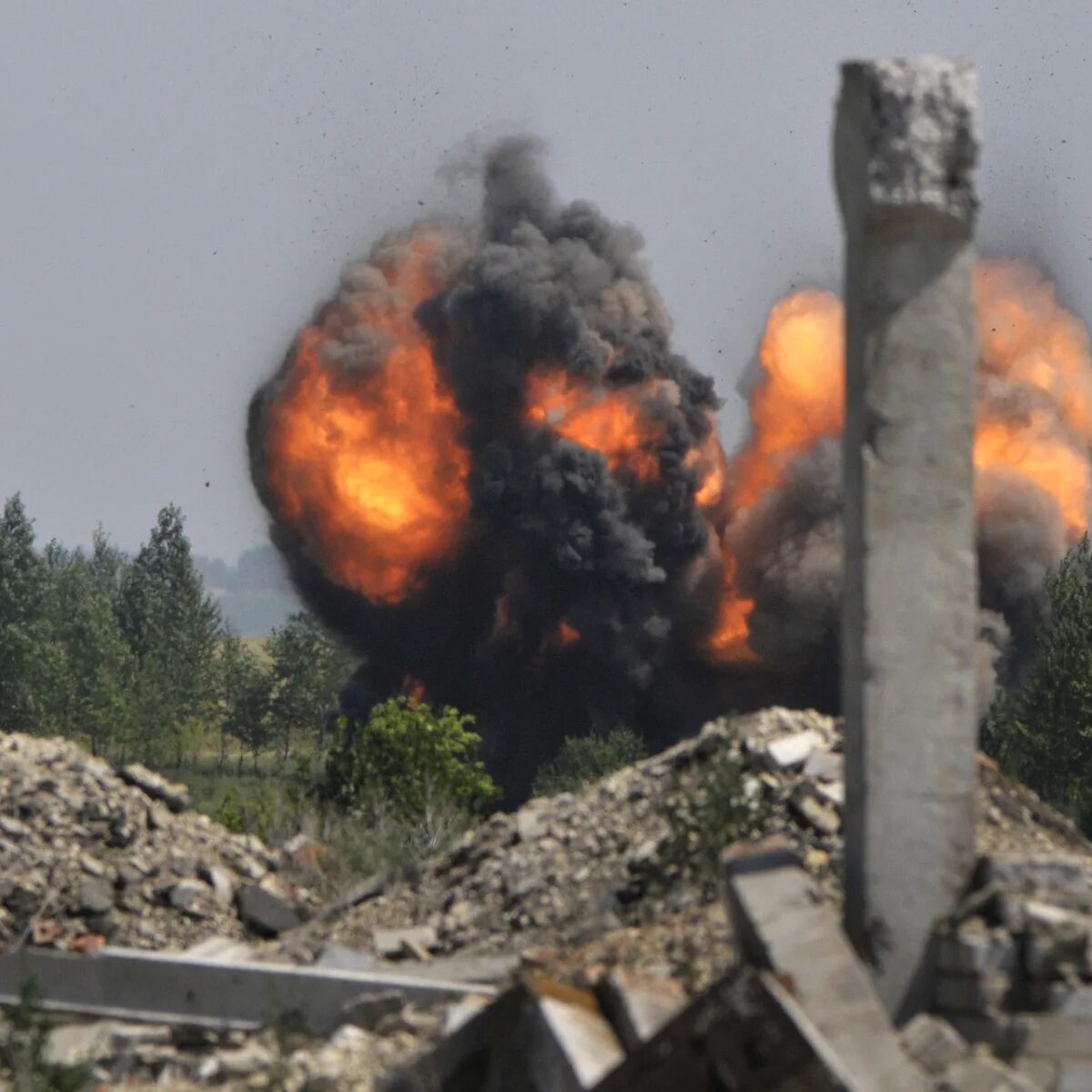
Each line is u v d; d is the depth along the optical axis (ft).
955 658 112.88
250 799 303.48
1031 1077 105.50
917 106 112.37
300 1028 141.18
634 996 105.50
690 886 156.87
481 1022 110.01
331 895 211.41
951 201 112.47
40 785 205.36
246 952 171.22
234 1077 128.77
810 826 159.74
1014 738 638.12
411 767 302.66
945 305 113.39
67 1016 149.59
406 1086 109.50
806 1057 90.58
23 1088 120.06
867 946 112.27
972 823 112.88
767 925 107.34
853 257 116.47
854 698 114.83
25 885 190.19
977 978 108.06
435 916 173.68
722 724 183.62
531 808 191.72
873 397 113.50
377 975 146.72
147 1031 143.74
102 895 191.01
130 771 219.20
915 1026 105.19
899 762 112.78
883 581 113.09
